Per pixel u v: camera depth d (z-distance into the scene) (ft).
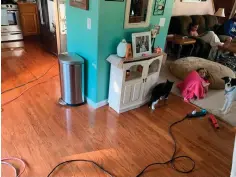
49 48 12.88
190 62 11.38
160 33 8.44
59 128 6.57
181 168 5.51
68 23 7.60
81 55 7.56
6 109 7.25
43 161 5.33
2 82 9.05
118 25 6.71
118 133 6.61
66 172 5.10
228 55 13.79
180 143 6.42
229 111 8.25
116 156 5.71
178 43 12.83
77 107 7.79
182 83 9.65
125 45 6.61
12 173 4.94
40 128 6.48
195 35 14.82
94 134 6.46
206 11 17.87
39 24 13.91
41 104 7.74
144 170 5.36
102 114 7.50
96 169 5.26
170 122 7.41
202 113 7.86
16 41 14.33
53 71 10.50
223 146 6.45
